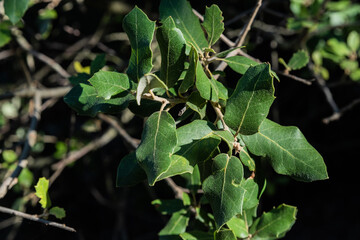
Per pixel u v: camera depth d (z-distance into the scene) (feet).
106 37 4.61
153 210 6.04
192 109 1.96
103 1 4.36
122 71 2.86
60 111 5.12
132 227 6.19
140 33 1.84
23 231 5.46
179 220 2.31
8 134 4.45
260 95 1.82
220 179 1.82
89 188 5.50
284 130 1.94
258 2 2.29
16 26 3.10
